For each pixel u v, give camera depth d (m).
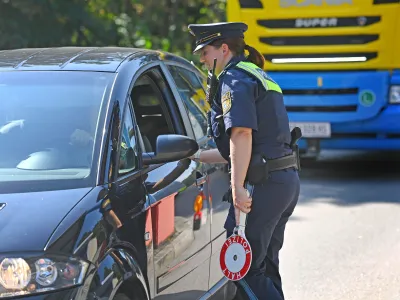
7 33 34.25
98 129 11.25
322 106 28.98
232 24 12.48
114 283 9.71
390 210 23.92
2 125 11.59
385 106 28.55
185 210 12.44
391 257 19.11
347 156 34.59
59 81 12.10
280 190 12.35
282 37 29.11
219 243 14.08
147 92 13.88
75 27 37.00
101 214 10.01
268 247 13.12
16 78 12.25
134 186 11.03
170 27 49.28
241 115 11.87
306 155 32.09
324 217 23.19
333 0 28.48
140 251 10.65
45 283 9.15
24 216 9.66
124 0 45.72
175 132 13.66
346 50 28.58
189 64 15.60
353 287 17.08
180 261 12.13
